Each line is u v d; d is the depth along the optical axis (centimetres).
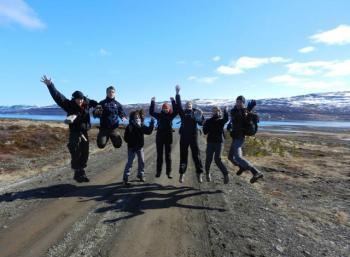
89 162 1619
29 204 867
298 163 2070
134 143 1094
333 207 1088
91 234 670
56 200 902
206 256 591
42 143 2381
